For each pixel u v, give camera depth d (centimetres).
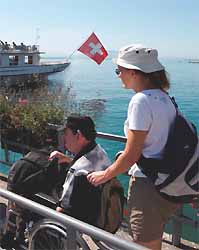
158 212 267
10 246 335
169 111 263
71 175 299
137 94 264
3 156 664
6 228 336
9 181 366
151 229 268
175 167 255
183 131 258
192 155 257
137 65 267
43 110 653
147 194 267
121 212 310
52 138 554
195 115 2495
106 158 311
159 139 258
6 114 657
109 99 3684
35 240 304
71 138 308
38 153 381
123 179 338
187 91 4528
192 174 259
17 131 647
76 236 223
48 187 362
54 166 364
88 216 292
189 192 264
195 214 385
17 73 5172
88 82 6134
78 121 306
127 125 266
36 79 1184
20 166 365
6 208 343
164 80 273
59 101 739
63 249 277
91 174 273
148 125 255
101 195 293
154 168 258
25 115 638
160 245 276
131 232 277
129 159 254
